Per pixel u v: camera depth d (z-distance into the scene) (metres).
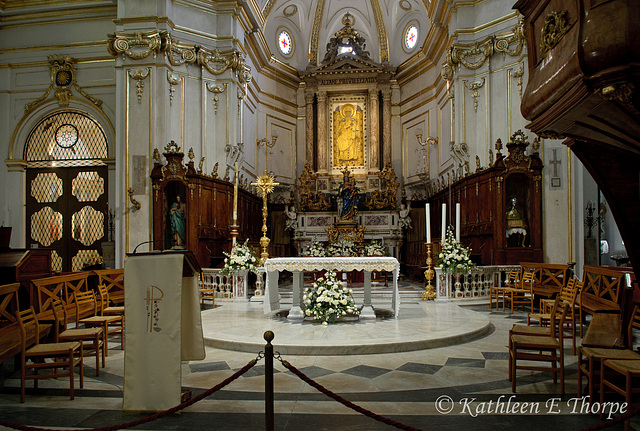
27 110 16.50
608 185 4.75
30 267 8.31
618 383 4.68
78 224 16.58
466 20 15.17
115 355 6.99
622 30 2.98
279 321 8.88
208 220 14.55
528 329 5.64
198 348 5.10
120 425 3.65
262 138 20.12
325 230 19.23
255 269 12.21
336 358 6.53
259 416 4.46
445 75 15.91
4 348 4.79
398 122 21.72
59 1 16.28
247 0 16.00
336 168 21.84
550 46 3.81
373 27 22.22
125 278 4.62
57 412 4.60
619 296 6.27
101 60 16.36
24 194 16.69
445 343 7.23
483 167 14.85
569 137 4.44
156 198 13.94
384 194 19.44
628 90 3.07
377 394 5.01
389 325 8.31
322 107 21.73
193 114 15.47
